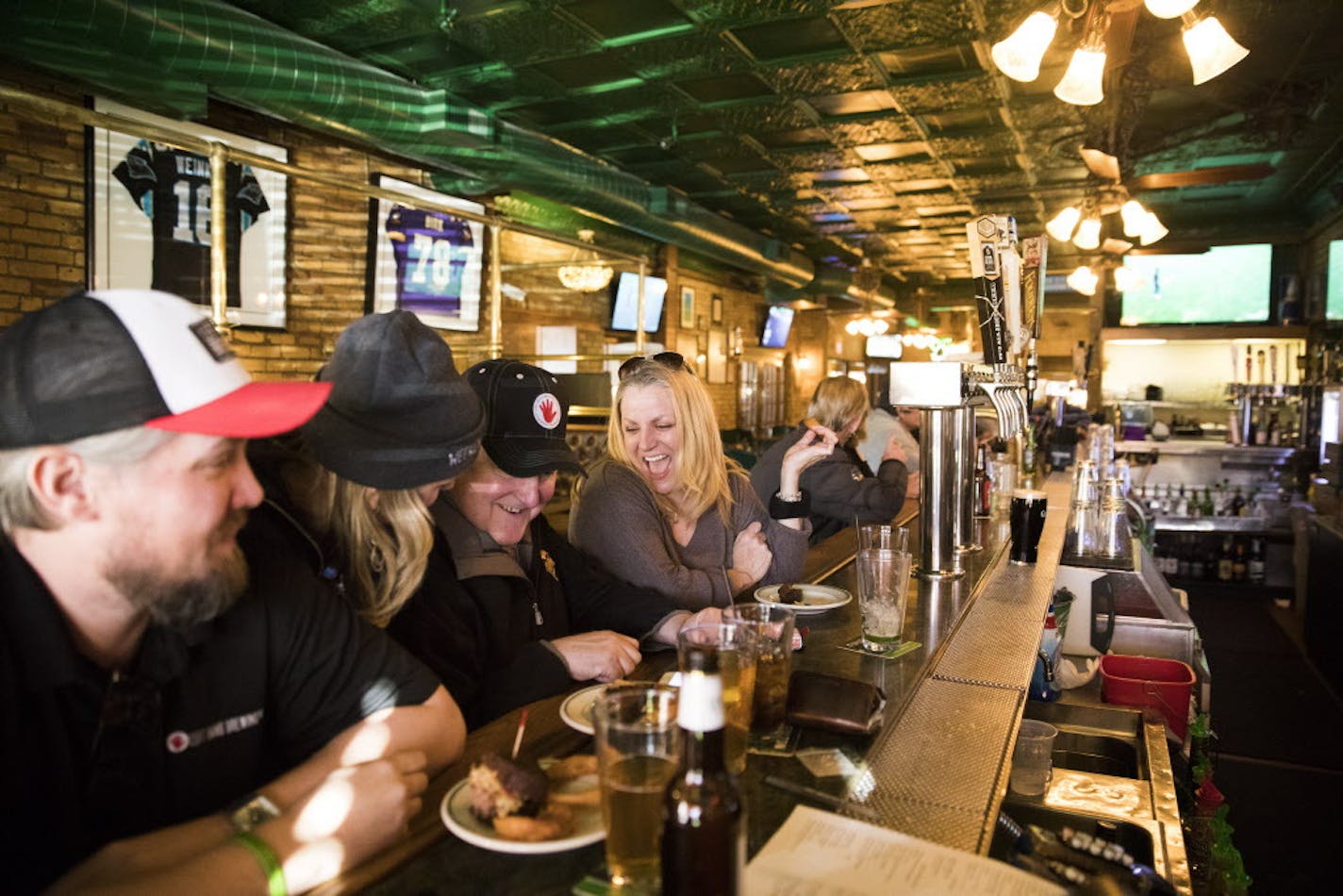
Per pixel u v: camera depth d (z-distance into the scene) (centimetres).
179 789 104
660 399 219
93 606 96
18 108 423
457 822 93
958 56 559
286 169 355
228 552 97
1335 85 618
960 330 1947
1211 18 348
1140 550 318
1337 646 495
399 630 145
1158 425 883
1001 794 107
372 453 127
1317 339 839
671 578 204
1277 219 981
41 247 443
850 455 428
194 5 377
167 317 93
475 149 551
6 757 89
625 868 84
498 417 162
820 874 84
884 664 151
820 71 576
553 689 146
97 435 87
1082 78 368
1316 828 330
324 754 109
